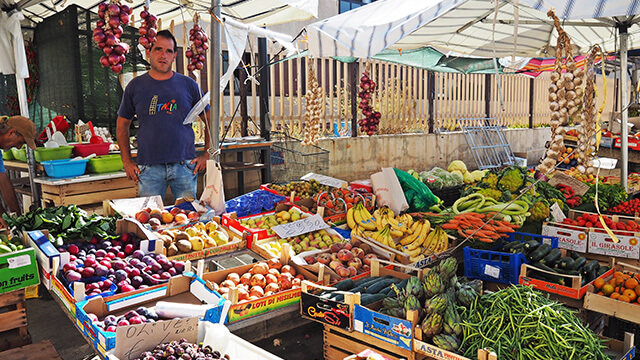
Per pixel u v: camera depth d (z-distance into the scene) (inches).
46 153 207.6
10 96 262.2
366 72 352.5
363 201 212.8
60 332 151.9
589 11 132.6
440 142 454.6
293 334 152.9
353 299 115.6
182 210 173.3
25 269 122.2
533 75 394.9
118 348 95.0
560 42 140.0
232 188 312.0
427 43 282.5
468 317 107.5
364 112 358.9
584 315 135.0
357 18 187.3
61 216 146.6
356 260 157.5
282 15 265.4
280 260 153.1
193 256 153.1
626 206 237.6
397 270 164.2
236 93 390.0
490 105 521.3
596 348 100.3
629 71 427.8
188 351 95.7
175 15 284.8
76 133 229.0
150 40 180.9
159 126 184.4
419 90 437.1
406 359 107.7
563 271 144.3
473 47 291.6
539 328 99.3
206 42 206.5
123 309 116.4
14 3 206.7
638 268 143.6
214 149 201.6
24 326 123.3
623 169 261.6
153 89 183.5
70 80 233.3
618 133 357.1
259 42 318.0
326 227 186.5
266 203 207.9
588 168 141.9
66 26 229.5
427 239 184.5
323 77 360.2
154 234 150.9
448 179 298.0
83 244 142.0
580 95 139.5
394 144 409.1
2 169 189.6
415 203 230.7
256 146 283.4
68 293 115.3
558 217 215.5
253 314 125.0
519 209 207.2
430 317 104.3
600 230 174.9
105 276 125.8
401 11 174.6
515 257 149.3
